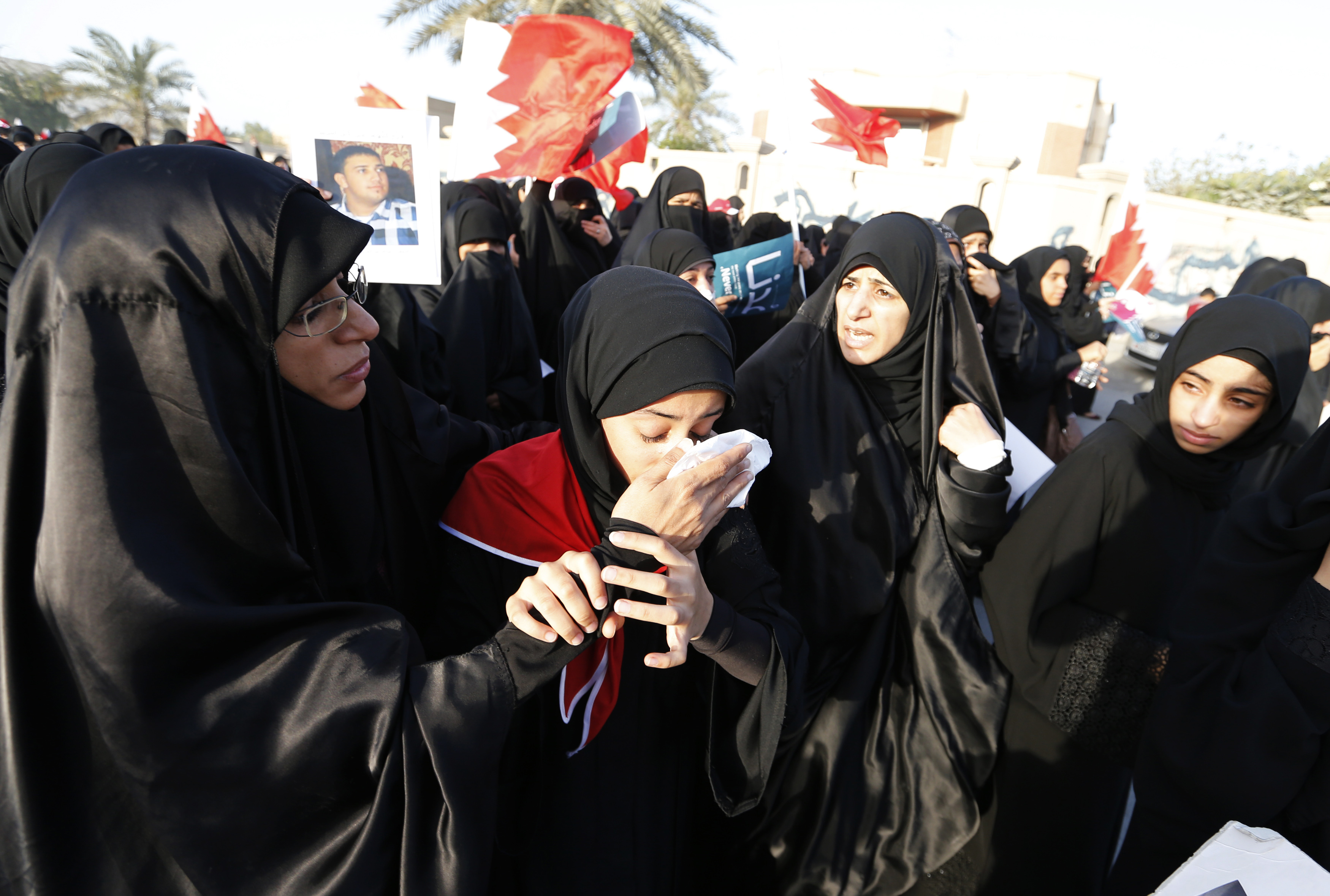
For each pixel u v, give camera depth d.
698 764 1.61
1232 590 1.28
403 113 1.97
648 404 1.16
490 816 0.97
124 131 6.14
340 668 0.91
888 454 1.78
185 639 0.82
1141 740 1.41
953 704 1.75
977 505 1.67
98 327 0.81
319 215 0.96
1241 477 2.85
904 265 1.71
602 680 1.27
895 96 18.27
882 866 1.74
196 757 0.84
